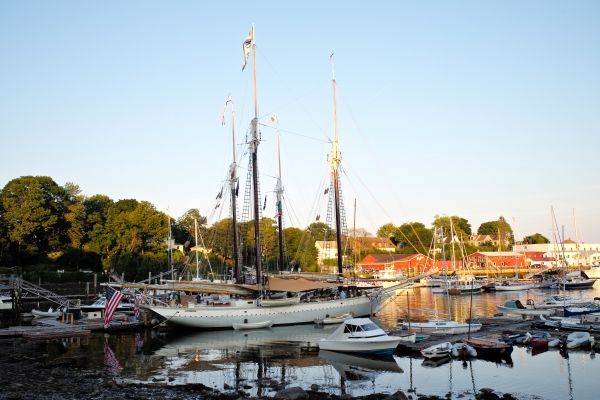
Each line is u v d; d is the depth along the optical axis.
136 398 27.67
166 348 44.12
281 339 48.22
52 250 128.38
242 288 57.97
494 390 29.34
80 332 52.66
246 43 67.25
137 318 57.78
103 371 34.97
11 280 77.31
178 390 29.41
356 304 60.38
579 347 39.91
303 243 140.75
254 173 63.94
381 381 31.77
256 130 64.75
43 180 127.19
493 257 170.25
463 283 115.88
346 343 39.91
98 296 93.00
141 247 134.62
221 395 28.20
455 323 46.25
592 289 115.88
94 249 127.88
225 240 123.69
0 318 68.50
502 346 36.91
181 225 171.75
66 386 30.38
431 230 199.25
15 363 37.72
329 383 31.50
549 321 48.94
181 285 56.62
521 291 111.44
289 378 32.78
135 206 148.50
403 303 83.88
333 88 72.75
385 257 161.50
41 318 66.38
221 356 40.19
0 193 123.25
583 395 28.22
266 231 131.50
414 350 39.38
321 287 58.34
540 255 194.00
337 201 70.56
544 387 29.78
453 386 30.31
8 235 119.62
